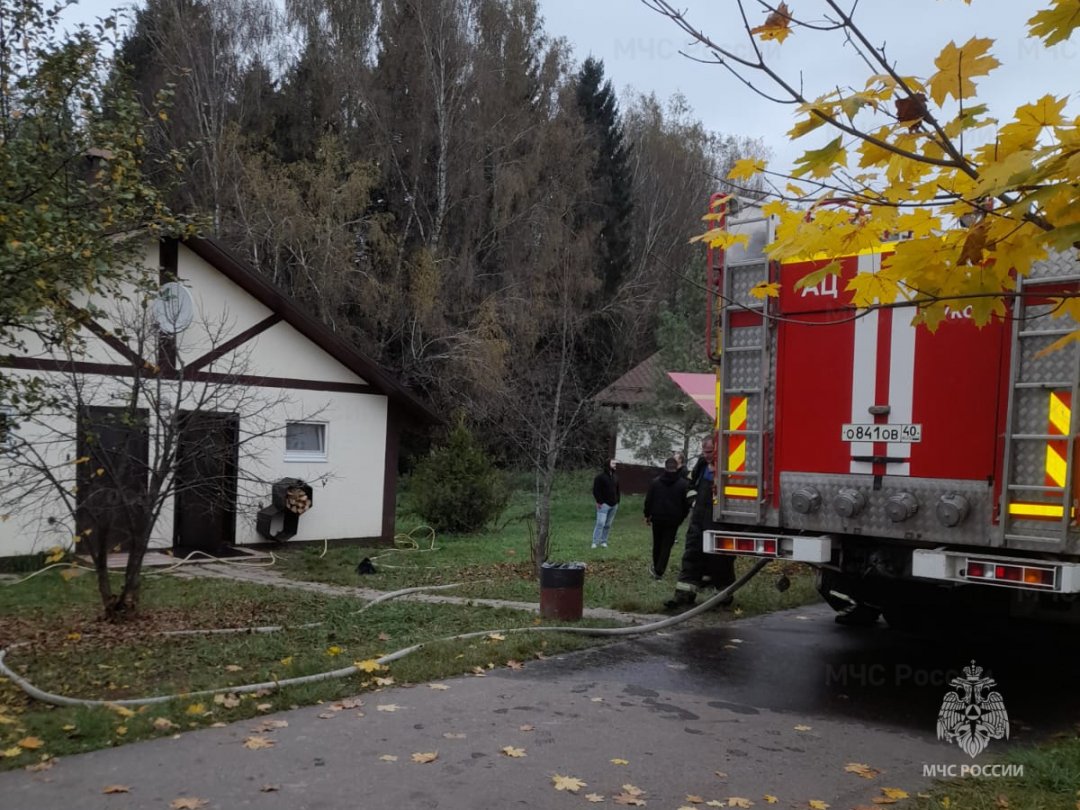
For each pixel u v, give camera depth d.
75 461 8.50
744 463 7.18
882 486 6.40
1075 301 3.62
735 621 9.17
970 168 3.09
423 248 29.86
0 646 7.46
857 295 3.91
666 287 32.88
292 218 27.11
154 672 6.55
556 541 16.62
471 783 4.56
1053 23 3.02
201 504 11.70
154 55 29.80
